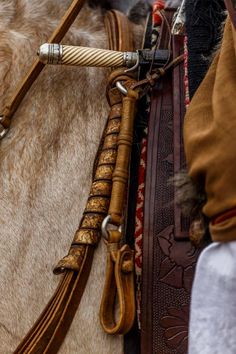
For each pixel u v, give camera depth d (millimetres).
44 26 1620
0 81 1575
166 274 1405
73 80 1568
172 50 1532
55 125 1539
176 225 1403
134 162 1501
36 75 1533
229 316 1205
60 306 1426
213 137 1206
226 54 1264
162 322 1395
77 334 1447
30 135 1537
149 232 1427
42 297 1476
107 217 1409
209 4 1496
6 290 1491
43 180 1513
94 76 1573
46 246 1490
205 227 1316
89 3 1669
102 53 1502
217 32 1479
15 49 1590
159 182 1451
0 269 1496
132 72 1521
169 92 1523
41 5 1633
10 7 1620
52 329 1431
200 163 1218
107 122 1515
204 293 1214
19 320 1479
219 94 1225
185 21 1509
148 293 1405
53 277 1477
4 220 1510
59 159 1520
